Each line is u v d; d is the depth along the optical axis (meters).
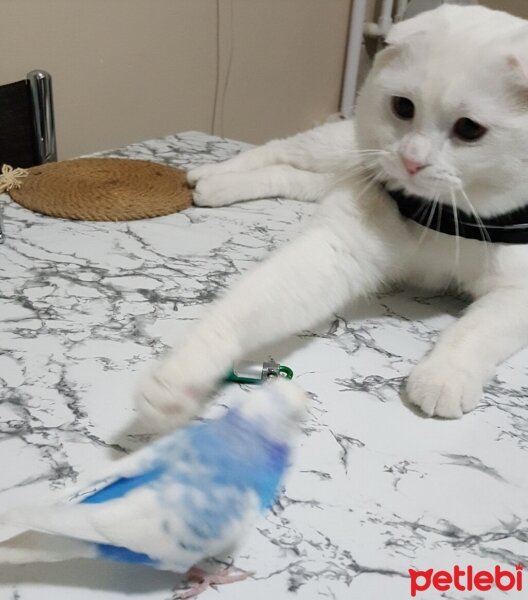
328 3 1.86
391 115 0.69
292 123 1.94
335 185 0.85
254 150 1.13
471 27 0.65
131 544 0.37
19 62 1.21
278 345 0.68
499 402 0.63
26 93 1.10
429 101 0.63
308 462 0.53
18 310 0.69
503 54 0.61
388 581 0.44
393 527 0.48
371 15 1.99
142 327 0.68
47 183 1.01
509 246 0.74
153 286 0.76
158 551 0.38
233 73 1.69
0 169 1.09
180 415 0.49
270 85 1.81
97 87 1.37
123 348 0.64
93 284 0.76
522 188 0.67
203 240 0.90
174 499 0.38
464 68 0.62
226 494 0.39
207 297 0.75
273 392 0.44
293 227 0.96
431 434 0.58
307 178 1.05
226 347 0.56
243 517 0.40
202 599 0.41
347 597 0.42
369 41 2.02
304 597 0.42
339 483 0.51
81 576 0.42
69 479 0.48
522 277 0.74
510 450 0.57
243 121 1.78
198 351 0.54
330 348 0.69
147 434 0.53
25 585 0.41
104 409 0.56
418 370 0.62
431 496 0.51
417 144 0.65
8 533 0.40
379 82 0.69
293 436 0.44
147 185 1.03
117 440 0.52
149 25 1.42
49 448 0.51
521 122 0.62
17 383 0.58
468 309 0.75
